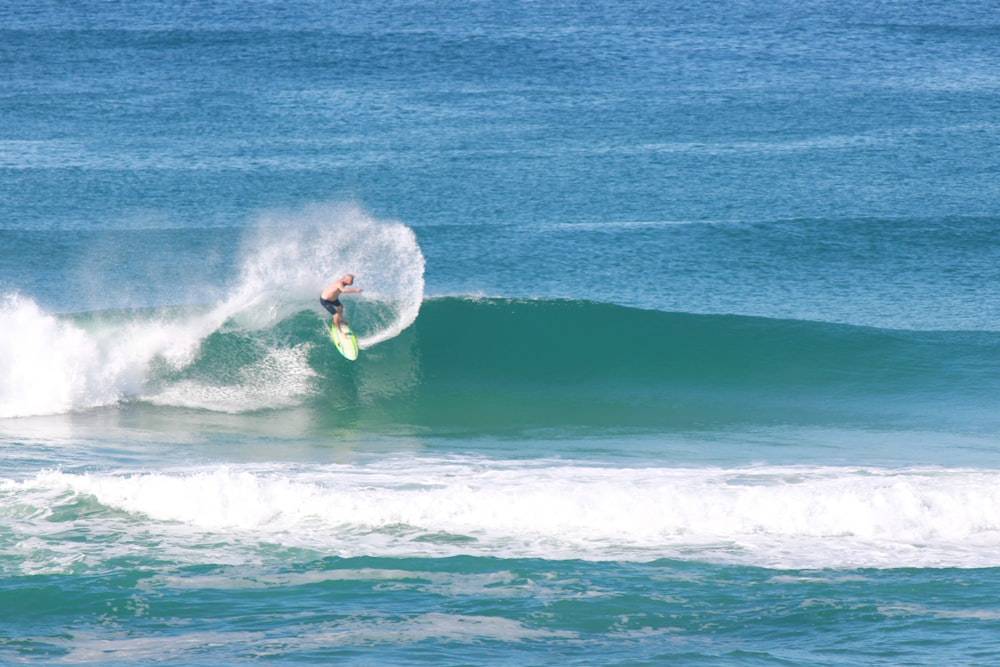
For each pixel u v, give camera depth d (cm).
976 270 10531
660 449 5797
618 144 16138
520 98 19462
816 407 6856
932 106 19100
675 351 7675
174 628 3394
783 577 3794
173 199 12838
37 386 6519
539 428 6366
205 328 7238
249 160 14800
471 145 15912
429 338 7600
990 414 6631
